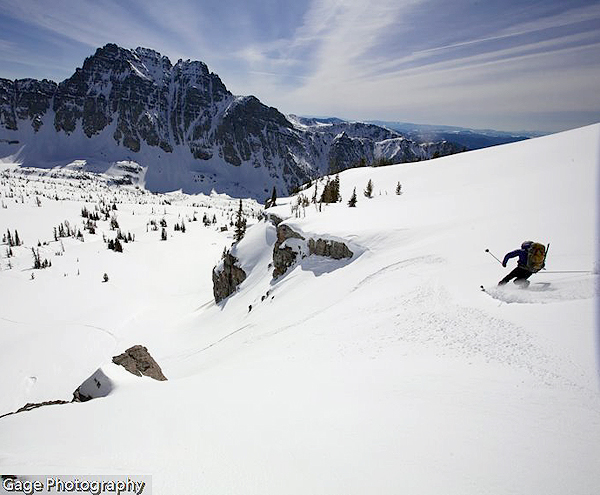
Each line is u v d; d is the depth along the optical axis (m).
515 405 6.32
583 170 29.98
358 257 29.83
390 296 15.91
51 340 90.62
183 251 190.50
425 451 5.40
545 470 4.79
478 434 5.66
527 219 19.78
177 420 7.20
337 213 45.06
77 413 8.34
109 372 12.86
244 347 21.89
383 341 11.24
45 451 6.57
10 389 74.25
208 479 5.23
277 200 94.38
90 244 187.00
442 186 48.78
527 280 11.50
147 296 128.75
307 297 27.66
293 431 6.30
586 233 14.91
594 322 8.63
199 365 23.84
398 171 79.38
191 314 85.06
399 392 7.36
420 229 27.75
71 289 129.38
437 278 15.38
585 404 6.12
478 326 10.11
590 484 4.50
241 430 6.52
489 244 17.55
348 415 6.64
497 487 4.59
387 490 4.74
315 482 5.00
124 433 6.92
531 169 38.44
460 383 7.37
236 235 95.88
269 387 8.70
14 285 128.75
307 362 11.09
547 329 8.85
